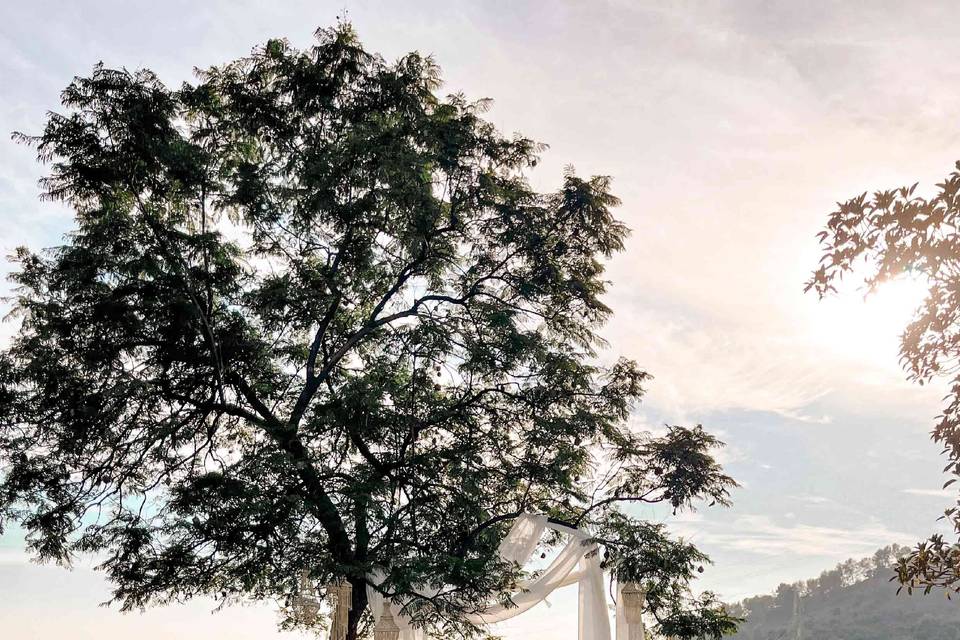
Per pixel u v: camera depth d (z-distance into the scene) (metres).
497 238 17.48
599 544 14.92
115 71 14.98
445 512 15.05
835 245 6.00
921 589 80.69
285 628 16.97
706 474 16.28
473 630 14.65
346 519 14.24
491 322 16.59
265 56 16.91
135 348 15.56
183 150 15.34
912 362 6.04
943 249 5.57
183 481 14.81
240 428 17.31
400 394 15.66
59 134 14.91
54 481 15.16
